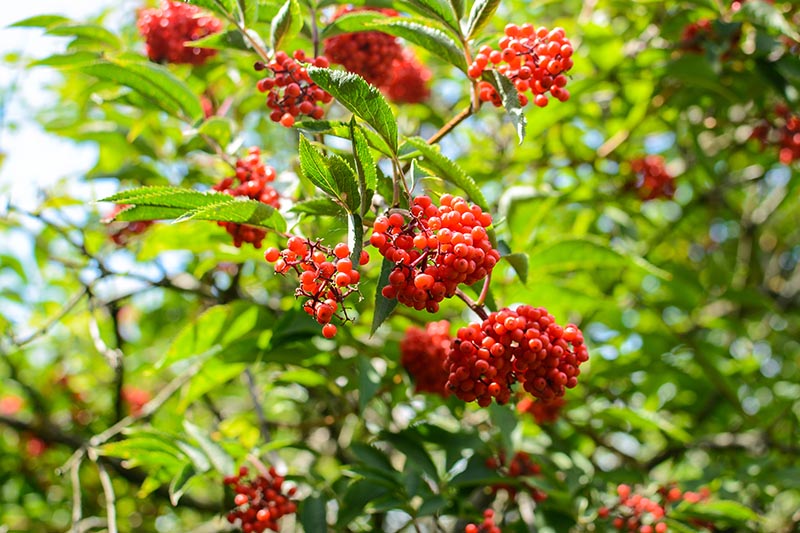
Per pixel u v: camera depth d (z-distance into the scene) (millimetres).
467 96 876
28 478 909
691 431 819
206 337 565
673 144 982
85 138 695
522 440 644
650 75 752
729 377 807
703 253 1078
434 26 492
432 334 569
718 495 645
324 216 445
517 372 411
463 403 581
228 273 699
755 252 1019
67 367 986
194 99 554
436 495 542
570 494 580
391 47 569
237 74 647
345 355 612
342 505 553
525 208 645
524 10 855
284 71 475
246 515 535
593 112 818
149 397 929
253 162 509
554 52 442
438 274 382
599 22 810
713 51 637
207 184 637
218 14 511
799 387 895
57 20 610
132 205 437
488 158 857
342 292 412
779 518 834
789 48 672
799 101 668
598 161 835
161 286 666
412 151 453
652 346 752
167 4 611
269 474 548
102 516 868
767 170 891
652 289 883
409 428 574
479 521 566
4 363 953
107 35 612
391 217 388
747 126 830
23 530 841
